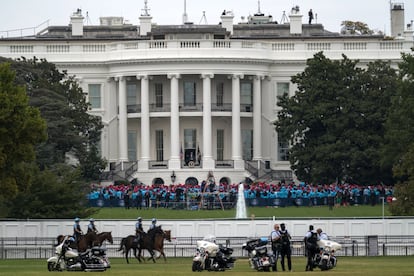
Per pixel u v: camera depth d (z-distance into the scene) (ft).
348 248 559.79
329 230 574.97
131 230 571.28
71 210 607.37
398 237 570.87
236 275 420.77
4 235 571.69
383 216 600.39
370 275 415.44
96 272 439.22
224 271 441.27
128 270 450.30
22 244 566.77
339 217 606.14
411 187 618.85
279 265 476.95
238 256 552.41
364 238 563.48
